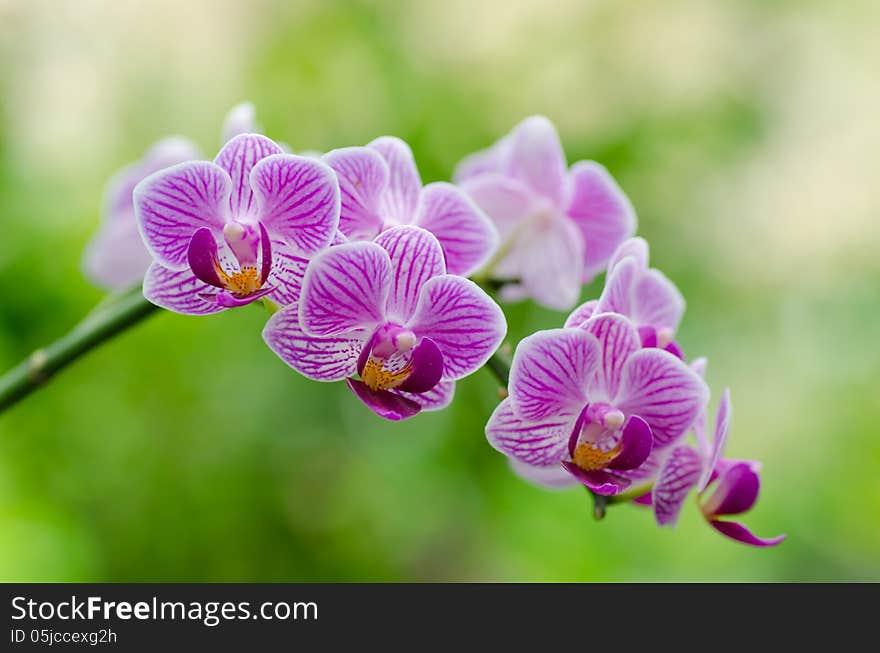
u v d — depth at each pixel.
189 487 0.99
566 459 0.62
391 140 0.63
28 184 1.06
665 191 1.14
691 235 1.16
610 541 1.04
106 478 0.97
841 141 1.46
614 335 0.62
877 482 1.21
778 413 1.32
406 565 1.08
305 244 0.61
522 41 1.18
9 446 0.95
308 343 0.61
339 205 0.60
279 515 1.02
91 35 1.18
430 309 0.61
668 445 0.62
